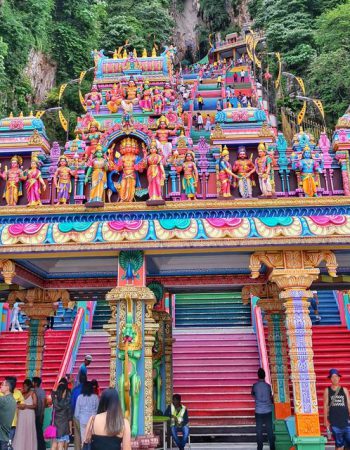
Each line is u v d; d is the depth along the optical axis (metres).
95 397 8.35
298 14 45.44
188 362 14.20
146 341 7.75
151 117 11.63
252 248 7.80
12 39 35.19
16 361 14.98
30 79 37.97
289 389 11.40
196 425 11.89
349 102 34.59
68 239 7.75
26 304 11.02
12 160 8.59
